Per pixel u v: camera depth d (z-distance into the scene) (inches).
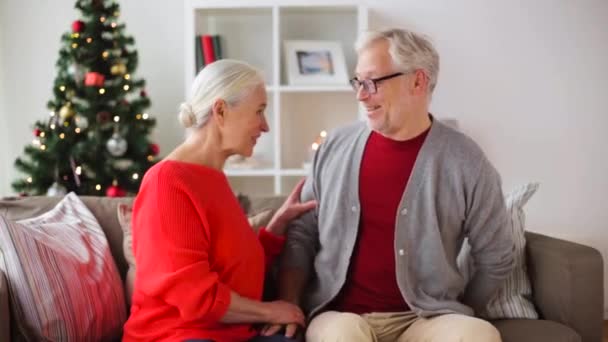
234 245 68.9
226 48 148.7
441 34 150.0
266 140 154.6
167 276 63.6
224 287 66.2
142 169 134.4
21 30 154.6
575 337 75.6
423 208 76.3
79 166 132.4
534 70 150.4
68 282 71.8
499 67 150.5
